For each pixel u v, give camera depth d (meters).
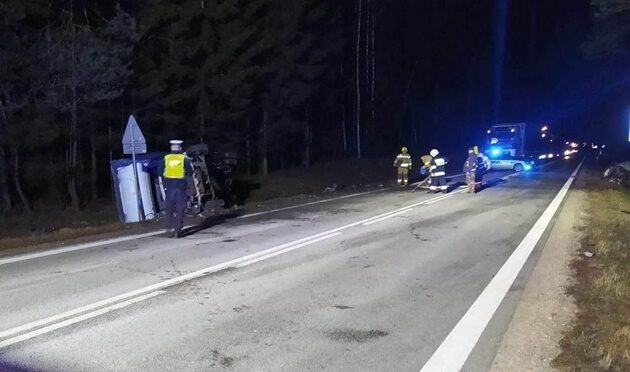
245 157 28.59
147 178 16.16
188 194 15.38
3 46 16.89
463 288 7.65
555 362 5.09
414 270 8.71
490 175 32.19
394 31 41.19
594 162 45.41
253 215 15.51
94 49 18.19
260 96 27.44
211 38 23.70
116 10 20.36
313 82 30.09
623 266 8.77
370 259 9.52
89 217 19.42
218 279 8.07
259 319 6.27
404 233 12.25
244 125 27.86
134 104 21.84
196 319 6.25
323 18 30.84
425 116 52.16
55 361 5.05
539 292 7.45
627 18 23.70
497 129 36.41
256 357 5.18
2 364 4.97
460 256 9.79
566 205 17.33
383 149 43.25
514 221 14.06
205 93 23.50
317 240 11.35
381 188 24.75
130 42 19.97
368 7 38.00
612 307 6.72
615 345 5.38
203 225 13.62
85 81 18.41
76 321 6.16
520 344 5.56
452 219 14.45
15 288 7.55
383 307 6.76
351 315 6.44
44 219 18.95
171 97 22.14
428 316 6.43
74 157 20.92
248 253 9.98
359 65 39.00
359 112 37.84
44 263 9.16
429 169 22.69
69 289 7.50
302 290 7.50
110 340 5.58
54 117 18.94
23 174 20.61
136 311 6.53
